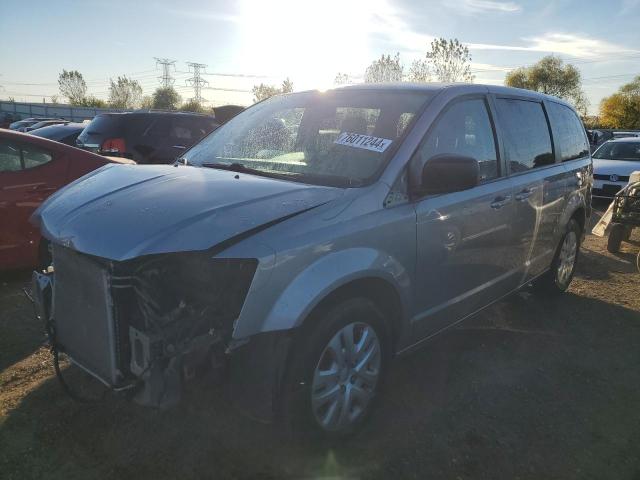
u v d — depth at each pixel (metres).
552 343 4.24
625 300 5.32
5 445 2.67
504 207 3.74
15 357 3.57
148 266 2.40
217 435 2.83
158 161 9.08
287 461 2.67
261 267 2.26
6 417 2.89
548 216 4.52
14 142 4.90
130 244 2.27
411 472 2.65
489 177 3.69
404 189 2.94
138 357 2.30
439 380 3.56
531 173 4.22
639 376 3.77
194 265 2.43
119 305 2.35
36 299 2.93
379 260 2.72
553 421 3.16
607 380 3.69
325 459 2.70
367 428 2.98
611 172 11.46
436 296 3.26
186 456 2.66
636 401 3.43
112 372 2.38
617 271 6.44
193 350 2.23
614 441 2.99
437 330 3.40
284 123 3.62
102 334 2.41
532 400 3.37
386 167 2.90
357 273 2.57
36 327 4.04
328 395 2.63
